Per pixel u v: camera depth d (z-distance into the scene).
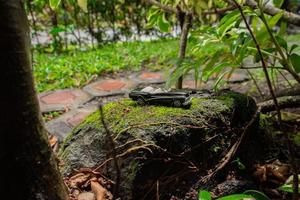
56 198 1.39
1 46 1.15
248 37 1.93
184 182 1.95
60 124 3.02
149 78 4.33
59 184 1.42
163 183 1.87
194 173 1.99
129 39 6.48
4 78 1.18
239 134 2.25
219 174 2.08
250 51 2.11
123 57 5.18
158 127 1.87
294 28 6.69
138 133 1.84
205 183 2.00
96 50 5.66
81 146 2.09
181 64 2.44
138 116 1.98
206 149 2.05
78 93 3.83
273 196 2.08
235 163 2.18
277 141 2.51
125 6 6.20
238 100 2.29
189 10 2.81
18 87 1.21
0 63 1.16
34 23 5.71
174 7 2.71
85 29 6.16
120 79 4.33
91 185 1.91
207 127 2.02
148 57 5.17
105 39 6.19
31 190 1.32
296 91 2.82
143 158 1.77
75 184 1.93
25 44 1.22
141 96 2.14
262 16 1.74
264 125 2.51
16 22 1.16
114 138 1.91
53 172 1.39
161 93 2.11
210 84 3.99
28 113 1.26
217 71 2.21
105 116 2.09
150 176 1.81
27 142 1.28
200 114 2.04
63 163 2.11
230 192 2.02
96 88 3.99
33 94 1.28
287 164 2.31
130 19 6.39
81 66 4.67
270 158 2.40
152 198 1.84
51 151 1.39
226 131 2.11
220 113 2.12
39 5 5.54
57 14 5.87
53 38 5.76
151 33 6.59
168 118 1.95
